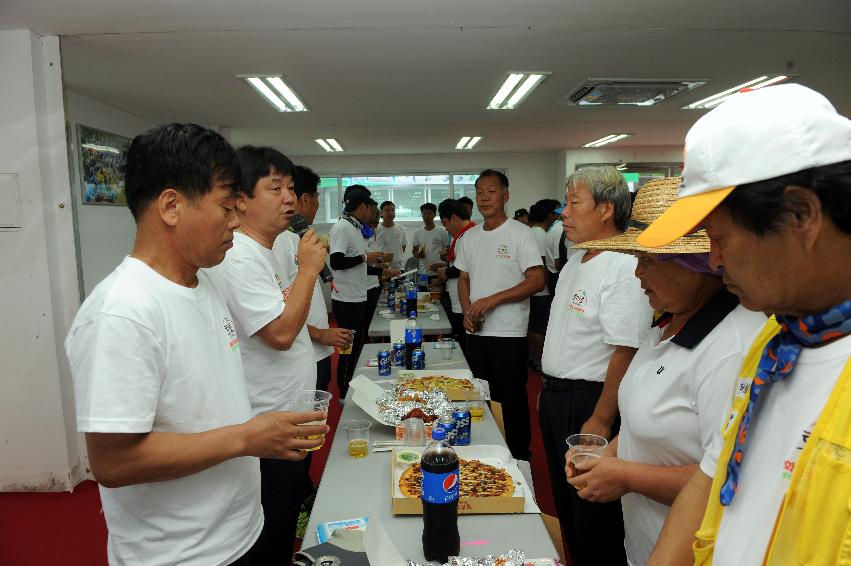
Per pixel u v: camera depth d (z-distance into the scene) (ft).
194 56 11.31
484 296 10.43
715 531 2.38
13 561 7.90
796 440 1.91
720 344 3.42
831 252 1.77
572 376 6.56
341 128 20.70
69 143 10.18
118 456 3.02
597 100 16.42
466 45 11.04
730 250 1.96
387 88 14.51
